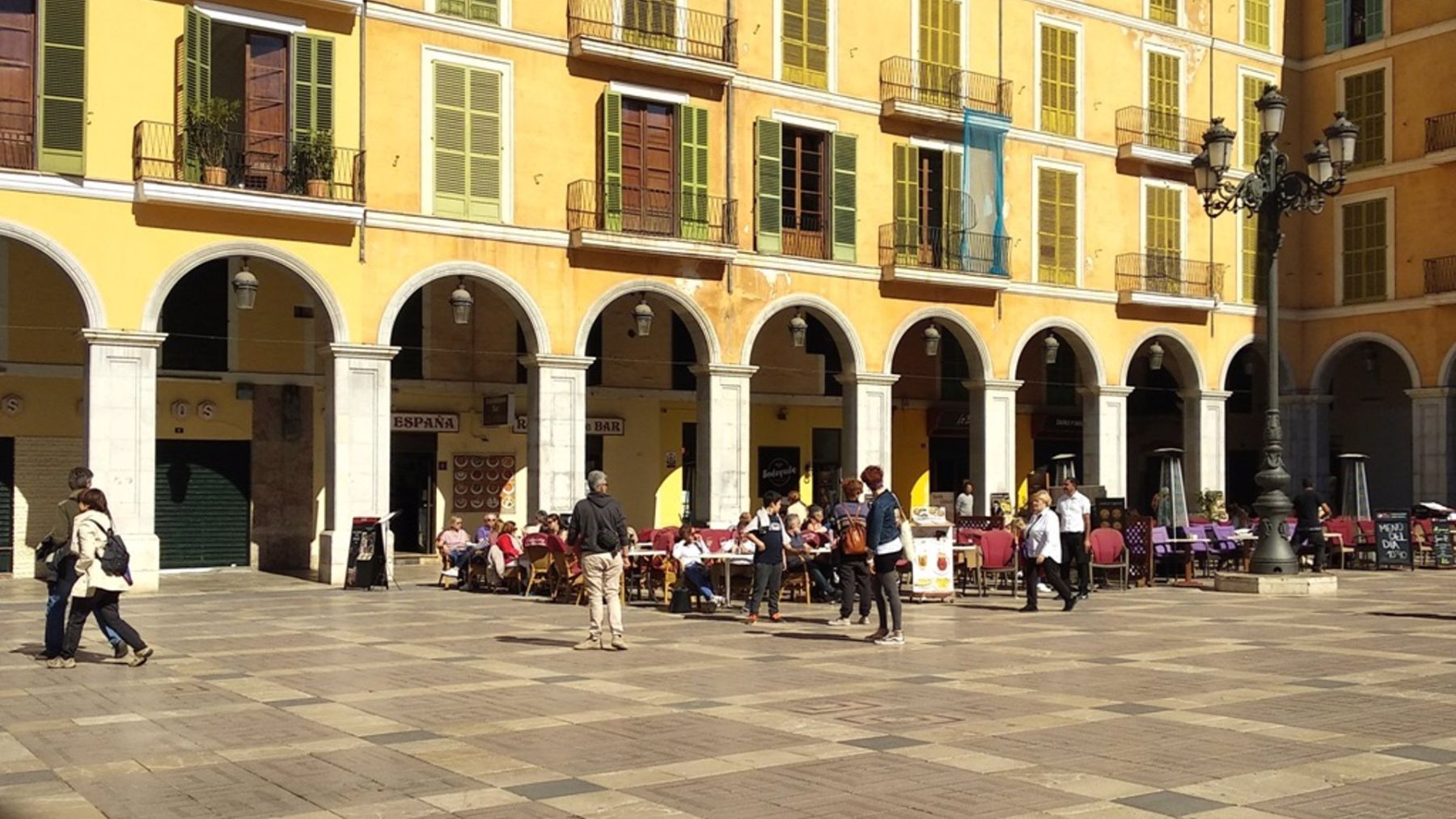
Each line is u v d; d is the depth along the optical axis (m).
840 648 14.60
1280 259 36.97
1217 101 35.91
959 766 8.41
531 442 25.77
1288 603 20.06
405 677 12.33
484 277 24.98
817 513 22.77
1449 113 34.19
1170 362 37.84
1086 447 33.62
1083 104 33.34
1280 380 37.34
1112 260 33.75
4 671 12.77
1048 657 13.64
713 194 27.72
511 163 25.31
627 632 16.30
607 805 7.46
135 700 11.02
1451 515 30.66
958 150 31.14
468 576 22.98
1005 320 31.80
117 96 21.55
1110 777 8.13
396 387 28.28
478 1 25.02
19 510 24.38
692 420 32.09
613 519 14.50
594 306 26.22
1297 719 10.05
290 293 27.03
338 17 23.58
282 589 22.64
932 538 20.72
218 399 26.30
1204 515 30.97
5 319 24.22
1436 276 34.22
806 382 34.09
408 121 24.25
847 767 8.40
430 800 7.58
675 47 27.11
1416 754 8.80
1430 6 34.78
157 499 25.64
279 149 23.09
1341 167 21.23
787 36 28.83
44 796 7.75
